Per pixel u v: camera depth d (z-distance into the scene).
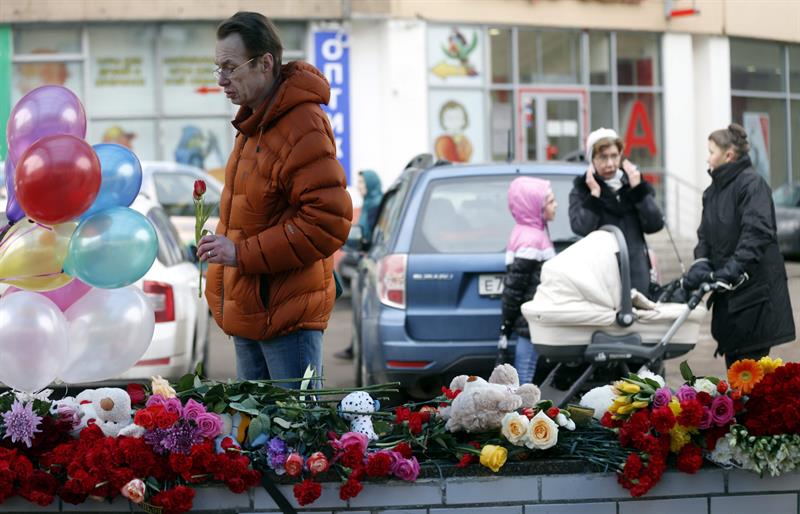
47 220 5.43
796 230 29.86
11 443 5.55
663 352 8.73
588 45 35.22
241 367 6.66
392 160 32.94
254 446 5.55
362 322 12.30
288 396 5.71
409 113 33.03
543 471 5.57
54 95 5.90
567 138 35.12
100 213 5.65
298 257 6.16
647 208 9.58
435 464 5.56
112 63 32.28
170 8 31.84
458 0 33.38
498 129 34.28
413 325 10.65
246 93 6.23
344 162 32.81
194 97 32.62
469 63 33.81
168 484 5.41
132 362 5.84
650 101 36.12
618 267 8.77
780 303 9.27
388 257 10.85
